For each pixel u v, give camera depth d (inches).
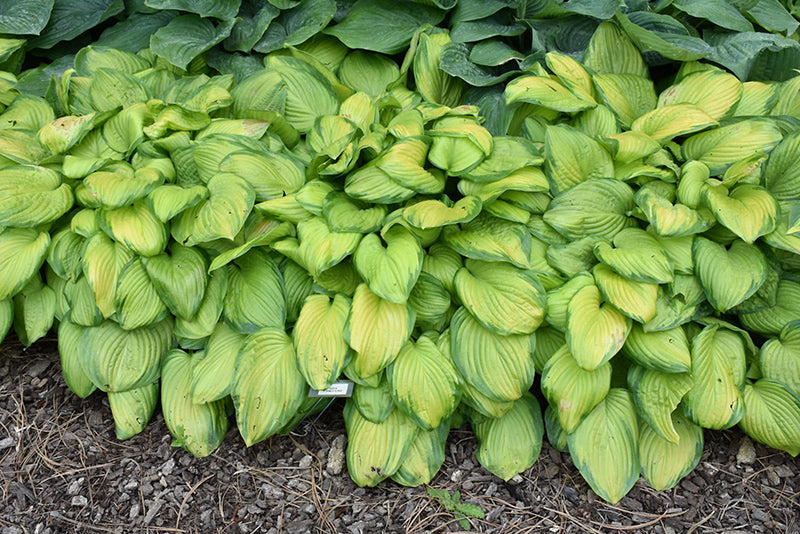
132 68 89.7
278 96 85.7
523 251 78.1
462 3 91.0
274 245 78.6
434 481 79.4
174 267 79.3
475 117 83.6
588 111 82.4
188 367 81.1
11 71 93.5
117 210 79.0
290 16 91.6
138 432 81.7
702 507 77.8
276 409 77.7
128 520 77.0
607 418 78.2
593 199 78.9
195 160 81.2
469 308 76.9
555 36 89.7
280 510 77.6
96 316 80.2
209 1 90.0
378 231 78.5
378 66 91.1
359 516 77.3
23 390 84.7
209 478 79.4
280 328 79.1
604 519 77.2
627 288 76.1
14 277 79.5
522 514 77.4
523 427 80.0
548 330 79.6
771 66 89.8
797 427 77.3
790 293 79.7
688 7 88.4
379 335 76.2
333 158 79.3
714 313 79.8
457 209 77.0
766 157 79.8
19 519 77.0
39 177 80.7
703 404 76.5
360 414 78.7
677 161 82.8
